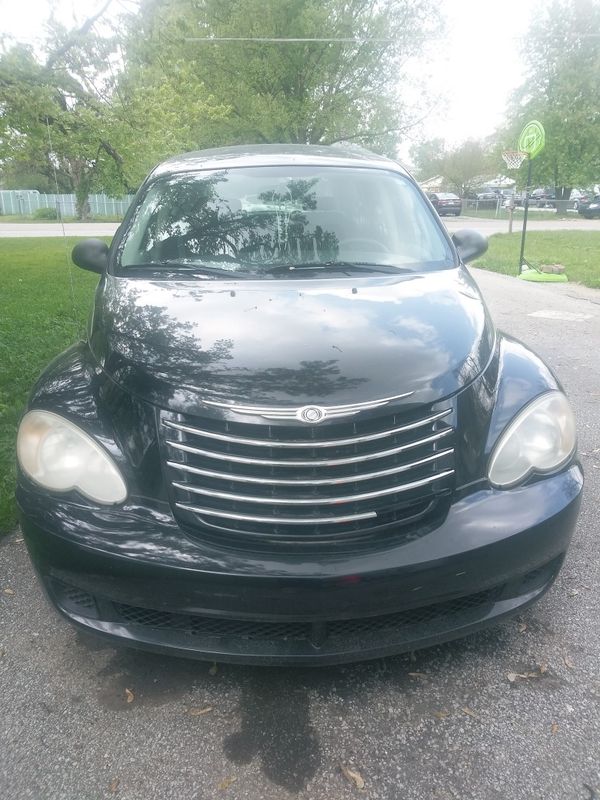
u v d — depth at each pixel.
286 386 2.25
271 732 2.28
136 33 10.81
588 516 3.63
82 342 3.14
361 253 3.41
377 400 2.24
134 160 13.09
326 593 2.16
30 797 2.04
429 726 2.29
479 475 2.39
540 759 2.15
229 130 28.67
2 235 26.62
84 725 2.31
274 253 3.37
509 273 13.73
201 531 2.26
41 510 2.36
